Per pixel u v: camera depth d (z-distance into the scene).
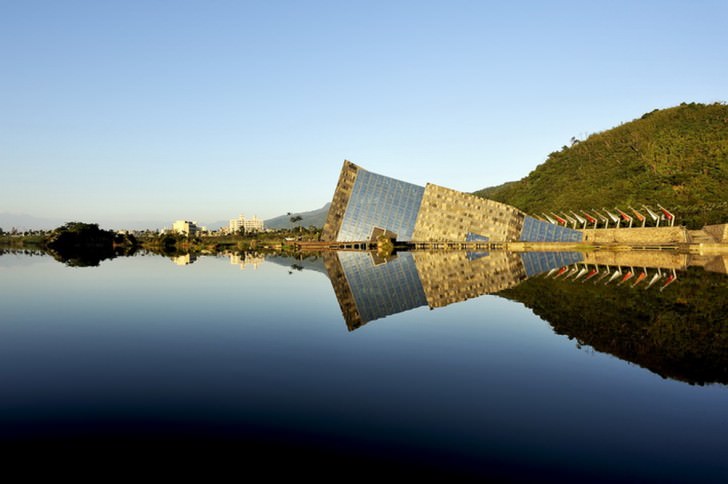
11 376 16.80
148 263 75.19
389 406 14.00
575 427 12.75
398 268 62.47
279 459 10.82
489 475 10.20
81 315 28.83
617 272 56.41
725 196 136.62
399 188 129.00
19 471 10.15
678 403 14.46
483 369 17.62
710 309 30.30
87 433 12.15
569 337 22.78
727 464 10.83
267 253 109.94
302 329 24.70
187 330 24.42
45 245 171.50
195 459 10.77
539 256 90.62
